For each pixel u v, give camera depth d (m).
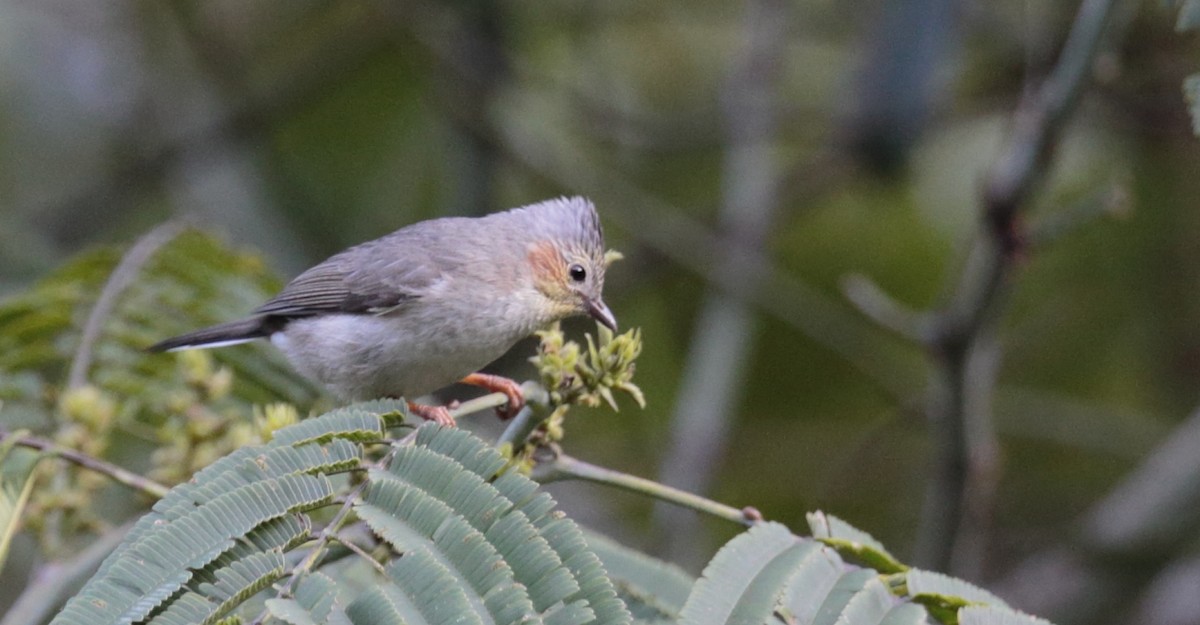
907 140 11.86
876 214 15.48
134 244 8.55
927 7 11.65
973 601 4.81
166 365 8.00
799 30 15.09
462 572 4.10
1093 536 12.80
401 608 3.92
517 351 13.58
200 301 8.45
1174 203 14.60
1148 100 14.02
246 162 15.00
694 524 12.15
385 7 13.93
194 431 6.67
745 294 13.48
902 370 14.45
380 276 7.93
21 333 7.99
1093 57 8.54
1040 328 15.04
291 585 4.02
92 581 3.98
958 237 15.02
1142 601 12.93
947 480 9.95
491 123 13.73
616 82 15.75
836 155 14.00
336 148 15.39
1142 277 14.82
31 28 15.57
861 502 14.54
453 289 7.91
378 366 7.97
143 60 15.94
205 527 4.12
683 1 15.85
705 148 14.78
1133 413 14.80
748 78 13.80
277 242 14.72
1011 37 14.56
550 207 8.52
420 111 15.35
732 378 12.99
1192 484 12.52
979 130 14.98
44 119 15.55
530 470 5.53
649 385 14.80
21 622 6.14
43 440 6.33
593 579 4.17
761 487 14.83
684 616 4.55
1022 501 14.92
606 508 13.91
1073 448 15.20
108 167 15.66
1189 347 14.74
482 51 13.75
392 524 4.23
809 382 15.57
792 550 4.89
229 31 15.63
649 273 14.70
